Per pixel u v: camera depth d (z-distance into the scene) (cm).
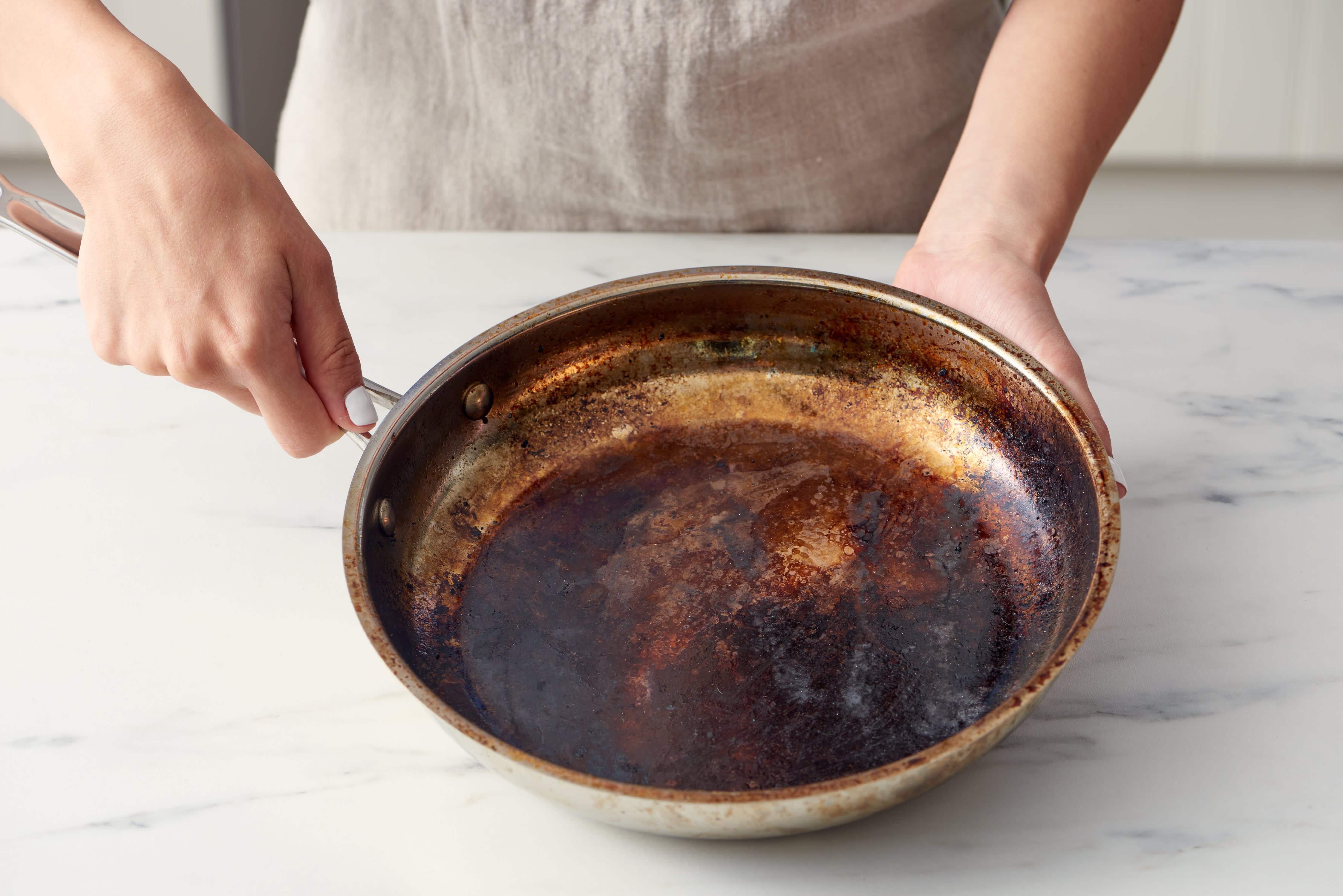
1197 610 54
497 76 88
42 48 58
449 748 50
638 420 61
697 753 44
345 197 101
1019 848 44
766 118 87
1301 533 58
